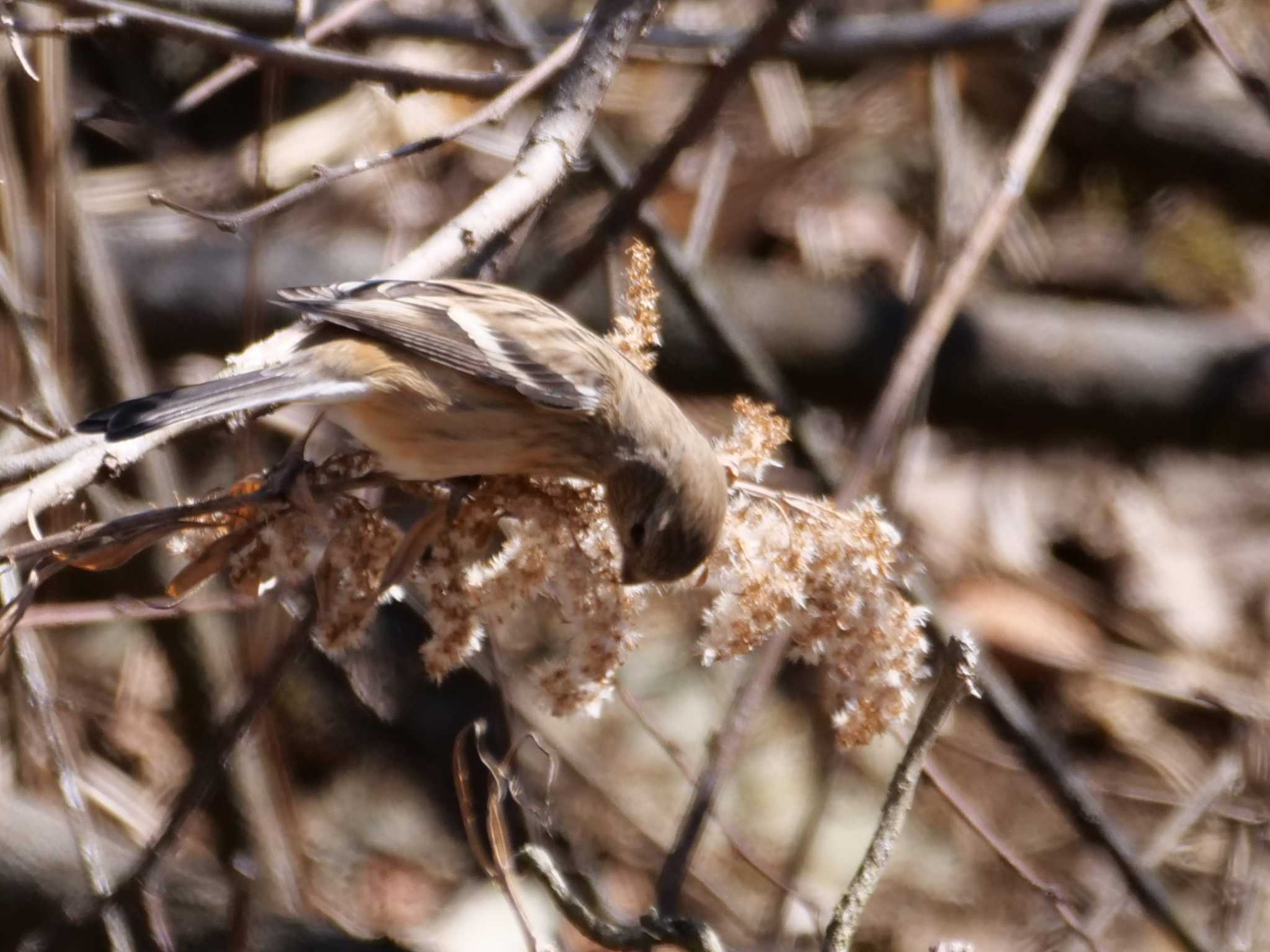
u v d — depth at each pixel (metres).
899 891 11.27
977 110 15.53
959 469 13.97
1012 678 12.80
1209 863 11.47
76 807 7.91
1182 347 12.93
